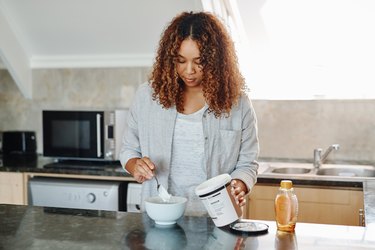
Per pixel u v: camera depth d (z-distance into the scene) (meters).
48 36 3.28
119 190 2.72
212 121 1.66
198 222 1.42
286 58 3.25
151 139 1.71
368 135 3.04
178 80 1.63
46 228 1.36
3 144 3.54
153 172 1.53
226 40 1.63
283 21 3.09
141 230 1.33
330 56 3.17
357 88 3.16
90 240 1.25
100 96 3.44
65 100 3.52
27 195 2.88
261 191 2.59
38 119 3.58
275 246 1.19
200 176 1.67
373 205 1.85
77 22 3.10
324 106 3.09
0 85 3.65
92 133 2.96
